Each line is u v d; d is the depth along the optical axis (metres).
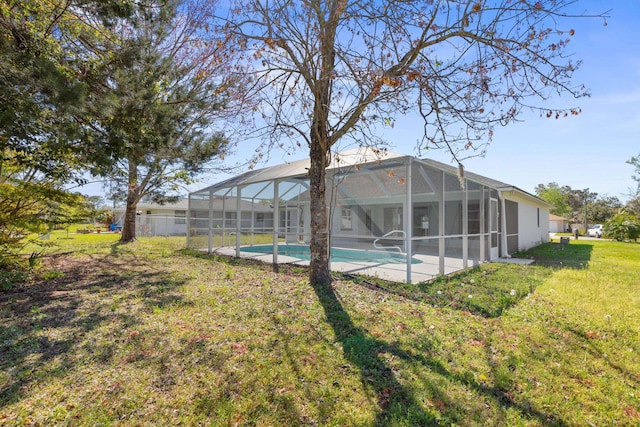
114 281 6.32
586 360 3.03
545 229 19.91
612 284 6.09
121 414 2.18
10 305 4.63
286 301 4.81
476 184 9.02
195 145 8.52
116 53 6.12
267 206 14.00
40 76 4.25
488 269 8.05
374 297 5.11
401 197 8.30
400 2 4.37
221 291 5.41
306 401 2.35
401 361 2.94
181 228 28.62
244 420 2.14
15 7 4.84
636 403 2.38
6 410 2.19
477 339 3.47
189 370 2.75
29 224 6.64
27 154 5.62
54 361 2.88
